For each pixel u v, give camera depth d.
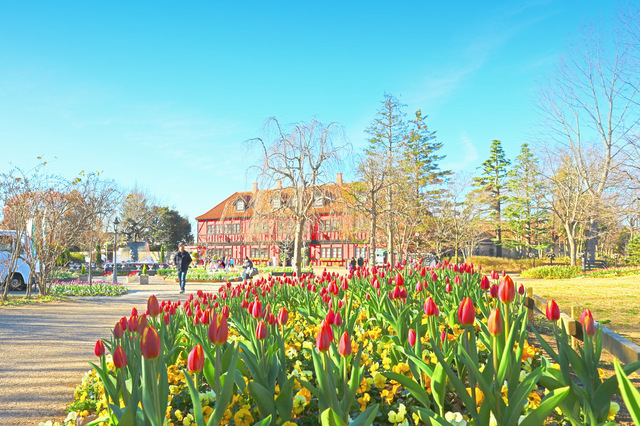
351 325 4.30
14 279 19.44
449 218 42.38
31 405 4.89
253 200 21.05
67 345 8.08
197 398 2.16
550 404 2.06
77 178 16.80
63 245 17.05
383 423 3.21
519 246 61.25
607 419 2.71
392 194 28.34
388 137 50.25
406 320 4.33
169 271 35.34
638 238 41.09
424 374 3.29
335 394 2.42
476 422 2.29
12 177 15.41
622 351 3.47
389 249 28.53
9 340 8.52
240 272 31.58
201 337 4.23
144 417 2.29
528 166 52.06
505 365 2.31
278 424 2.72
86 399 4.50
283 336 3.92
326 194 20.86
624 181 26.00
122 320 3.55
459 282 6.32
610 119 29.27
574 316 4.31
